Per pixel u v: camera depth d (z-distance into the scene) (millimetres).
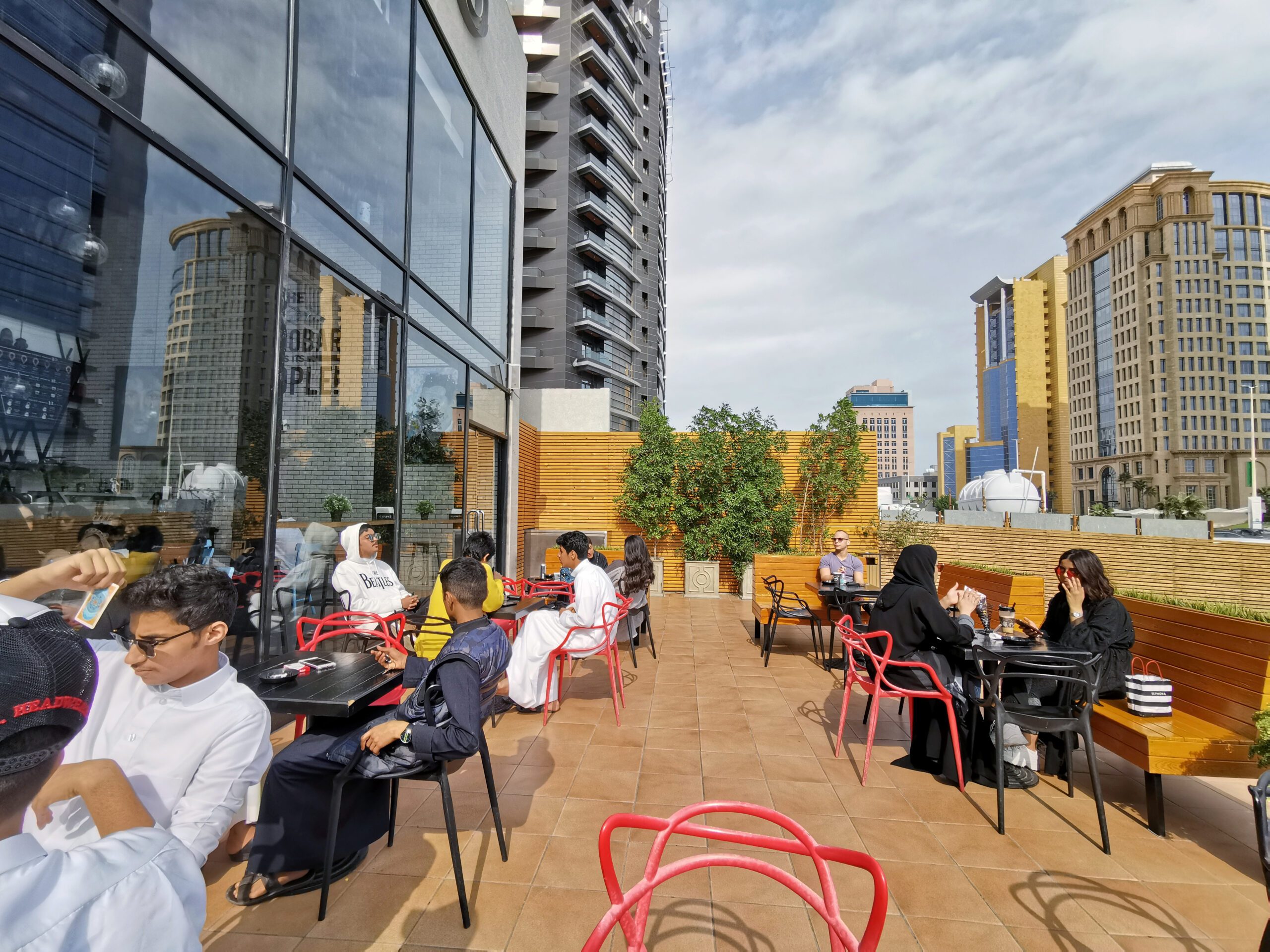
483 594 2785
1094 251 145875
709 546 12805
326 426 4855
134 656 1792
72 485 2807
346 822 2619
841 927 1134
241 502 3885
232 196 3781
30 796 697
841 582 6727
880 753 4250
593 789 3588
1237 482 124812
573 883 2643
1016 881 2744
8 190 2521
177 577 1833
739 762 4055
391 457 6004
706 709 5215
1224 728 3330
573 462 13891
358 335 5320
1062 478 166625
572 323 46969
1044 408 170625
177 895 796
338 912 2426
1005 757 3775
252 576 3973
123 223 3049
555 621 4844
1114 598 3973
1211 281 126562
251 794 2850
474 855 2861
